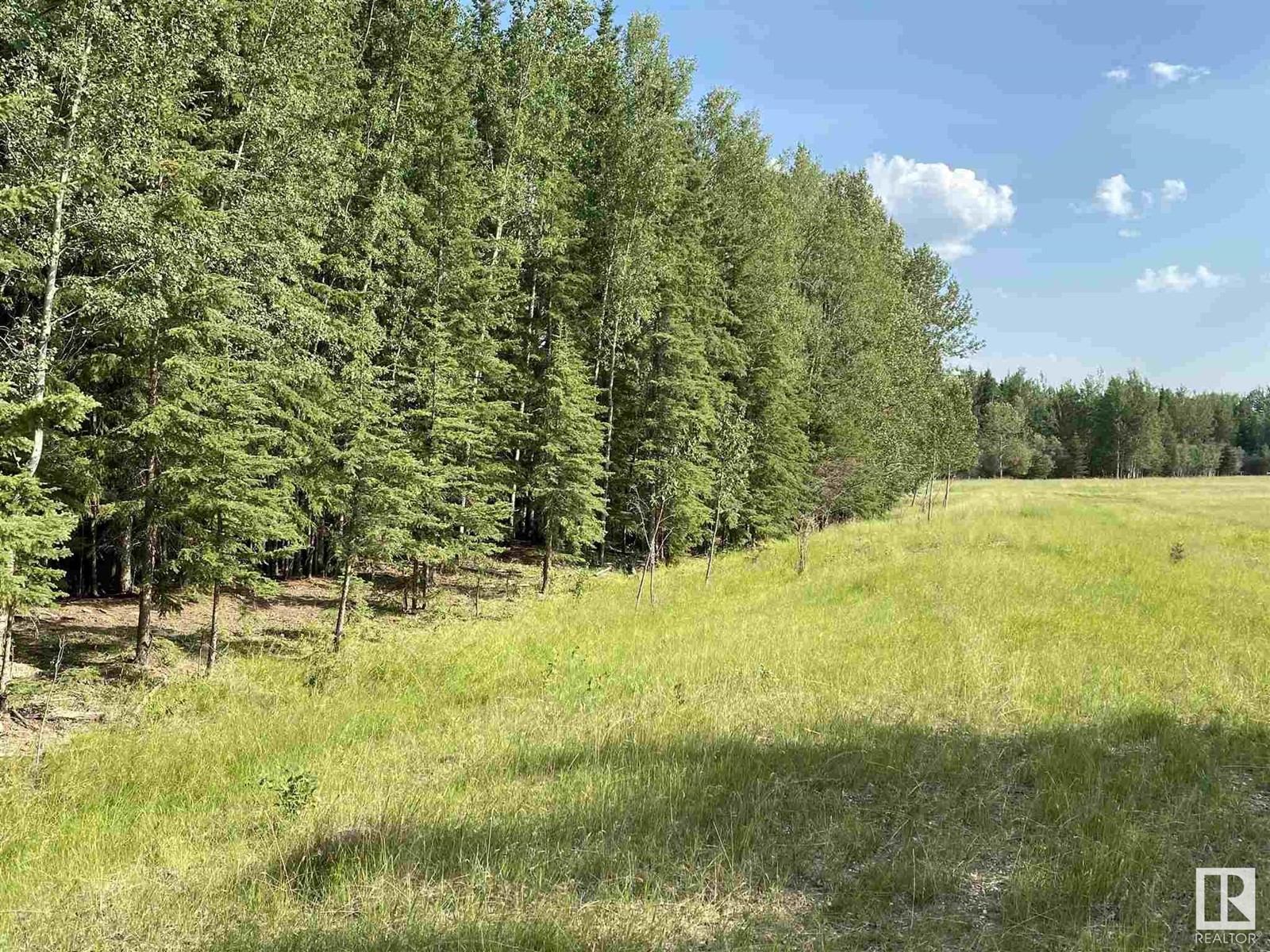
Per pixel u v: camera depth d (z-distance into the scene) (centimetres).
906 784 693
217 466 1219
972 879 521
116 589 1922
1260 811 614
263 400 1415
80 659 1306
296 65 1708
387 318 2152
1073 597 1692
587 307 2978
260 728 973
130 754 871
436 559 1845
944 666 1119
